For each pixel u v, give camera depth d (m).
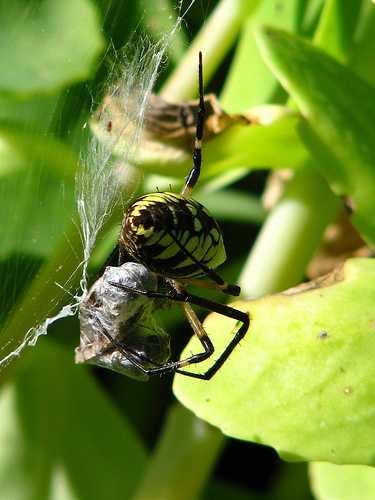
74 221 0.14
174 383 0.13
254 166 0.15
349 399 0.12
